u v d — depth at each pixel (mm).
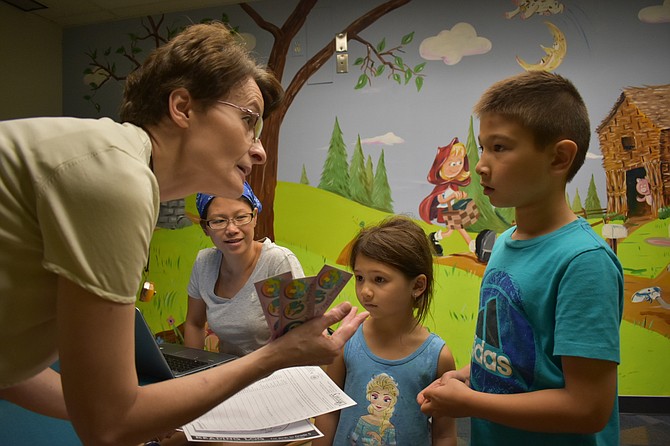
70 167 507
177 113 639
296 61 3002
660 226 2555
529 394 717
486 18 2770
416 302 999
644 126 2586
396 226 1015
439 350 963
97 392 506
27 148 523
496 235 2713
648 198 2572
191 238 3068
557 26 2691
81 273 493
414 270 961
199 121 655
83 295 501
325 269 622
